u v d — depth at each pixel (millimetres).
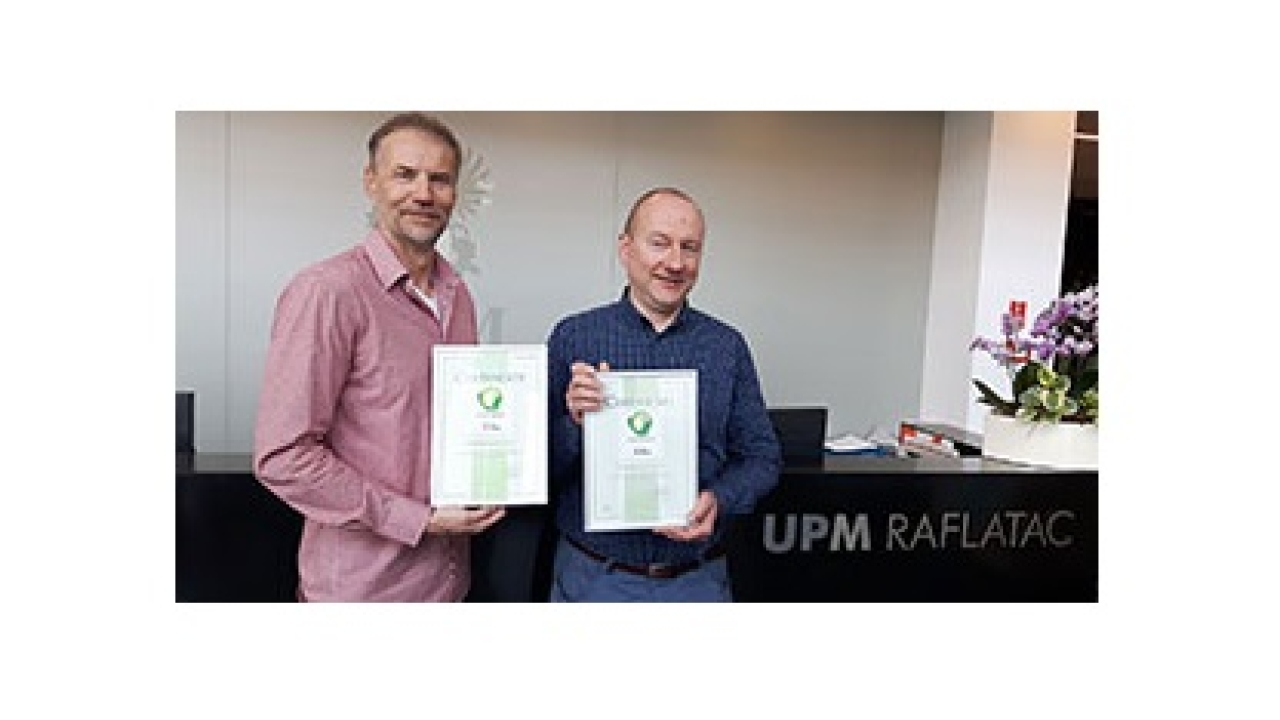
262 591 2066
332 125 3676
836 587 2301
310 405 1666
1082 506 2385
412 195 1752
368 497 1726
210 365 3670
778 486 2252
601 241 4000
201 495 2037
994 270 3916
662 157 4043
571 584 2000
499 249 3889
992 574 2367
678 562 1996
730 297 4180
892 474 2305
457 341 1899
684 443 1863
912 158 4285
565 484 1957
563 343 1971
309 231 3697
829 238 4246
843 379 4324
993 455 2631
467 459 1772
